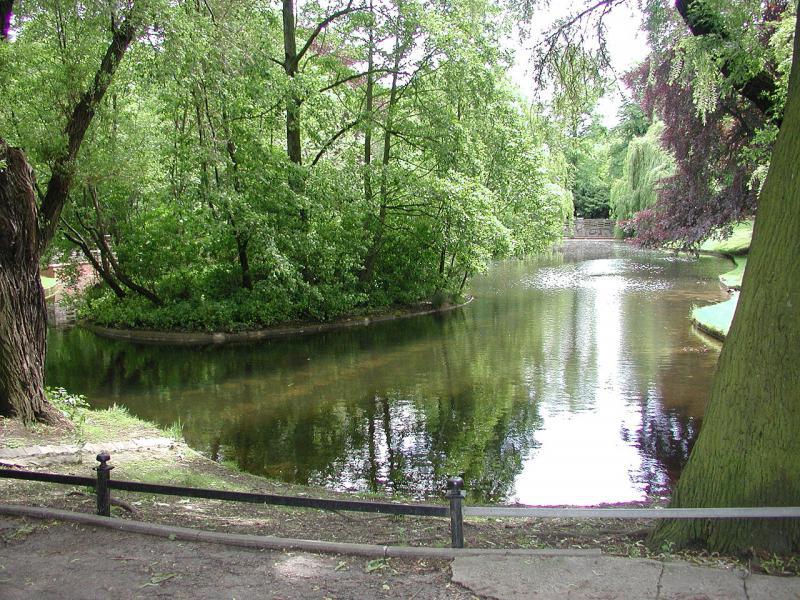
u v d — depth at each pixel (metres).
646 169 42.44
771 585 3.79
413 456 9.50
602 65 8.72
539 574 3.98
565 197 39.59
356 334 21.31
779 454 4.20
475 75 21.47
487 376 14.40
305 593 3.87
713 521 4.36
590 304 25.16
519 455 9.41
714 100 9.61
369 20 21.27
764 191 4.44
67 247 21.38
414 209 25.23
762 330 4.26
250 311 21.66
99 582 4.06
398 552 4.32
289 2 22.00
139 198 21.75
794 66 4.39
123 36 10.05
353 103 24.19
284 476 8.75
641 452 9.41
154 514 5.80
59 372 15.92
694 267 38.03
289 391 13.61
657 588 3.79
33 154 10.25
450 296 27.41
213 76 12.33
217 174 20.02
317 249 22.20
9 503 5.84
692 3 8.19
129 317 21.61
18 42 10.37
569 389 13.00
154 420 11.50
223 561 4.33
